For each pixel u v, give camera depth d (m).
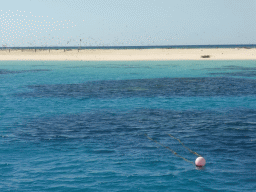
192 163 15.11
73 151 16.84
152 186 12.61
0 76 59.81
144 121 23.94
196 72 65.31
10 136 19.72
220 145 17.86
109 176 13.54
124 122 23.66
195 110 28.02
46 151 16.83
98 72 66.75
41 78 56.19
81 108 29.22
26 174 13.75
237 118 24.73
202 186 12.61
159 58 112.38
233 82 48.72
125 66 82.88
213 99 33.72
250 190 12.28
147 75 60.03
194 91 39.47
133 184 12.78
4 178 13.33
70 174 13.76
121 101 32.81
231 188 12.45
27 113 27.03
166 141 18.70
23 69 76.19
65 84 47.62
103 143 18.31
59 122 23.70
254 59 104.81
